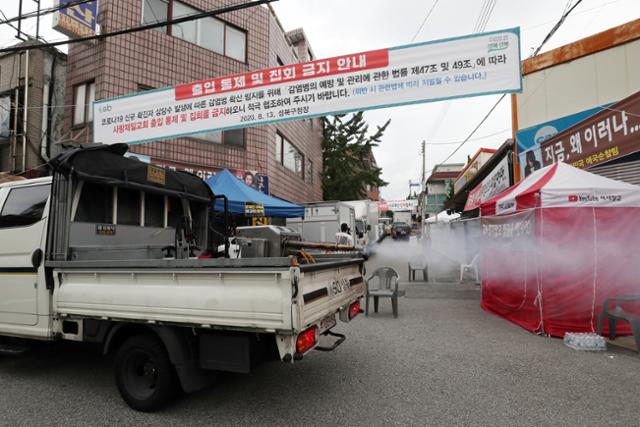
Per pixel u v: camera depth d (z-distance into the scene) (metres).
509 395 3.50
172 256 4.47
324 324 3.44
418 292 9.32
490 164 12.98
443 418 3.08
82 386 3.90
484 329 5.93
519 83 5.71
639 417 3.08
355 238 16.31
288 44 16.89
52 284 3.78
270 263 2.76
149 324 3.21
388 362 4.44
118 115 7.62
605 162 7.46
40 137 11.48
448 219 20.41
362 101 6.28
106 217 4.16
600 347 4.78
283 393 3.64
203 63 12.38
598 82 8.55
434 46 6.00
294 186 17.05
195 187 5.23
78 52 11.27
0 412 3.30
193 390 3.13
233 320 2.86
